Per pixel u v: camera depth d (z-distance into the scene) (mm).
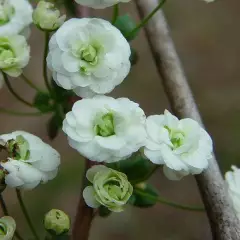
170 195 339
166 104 363
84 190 124
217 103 379
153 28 146
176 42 398
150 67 369
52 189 314
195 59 395
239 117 371
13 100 327
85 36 122
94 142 119
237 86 387
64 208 311
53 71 124
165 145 120
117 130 119
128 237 329
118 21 138
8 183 122
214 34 402
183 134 122
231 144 358
